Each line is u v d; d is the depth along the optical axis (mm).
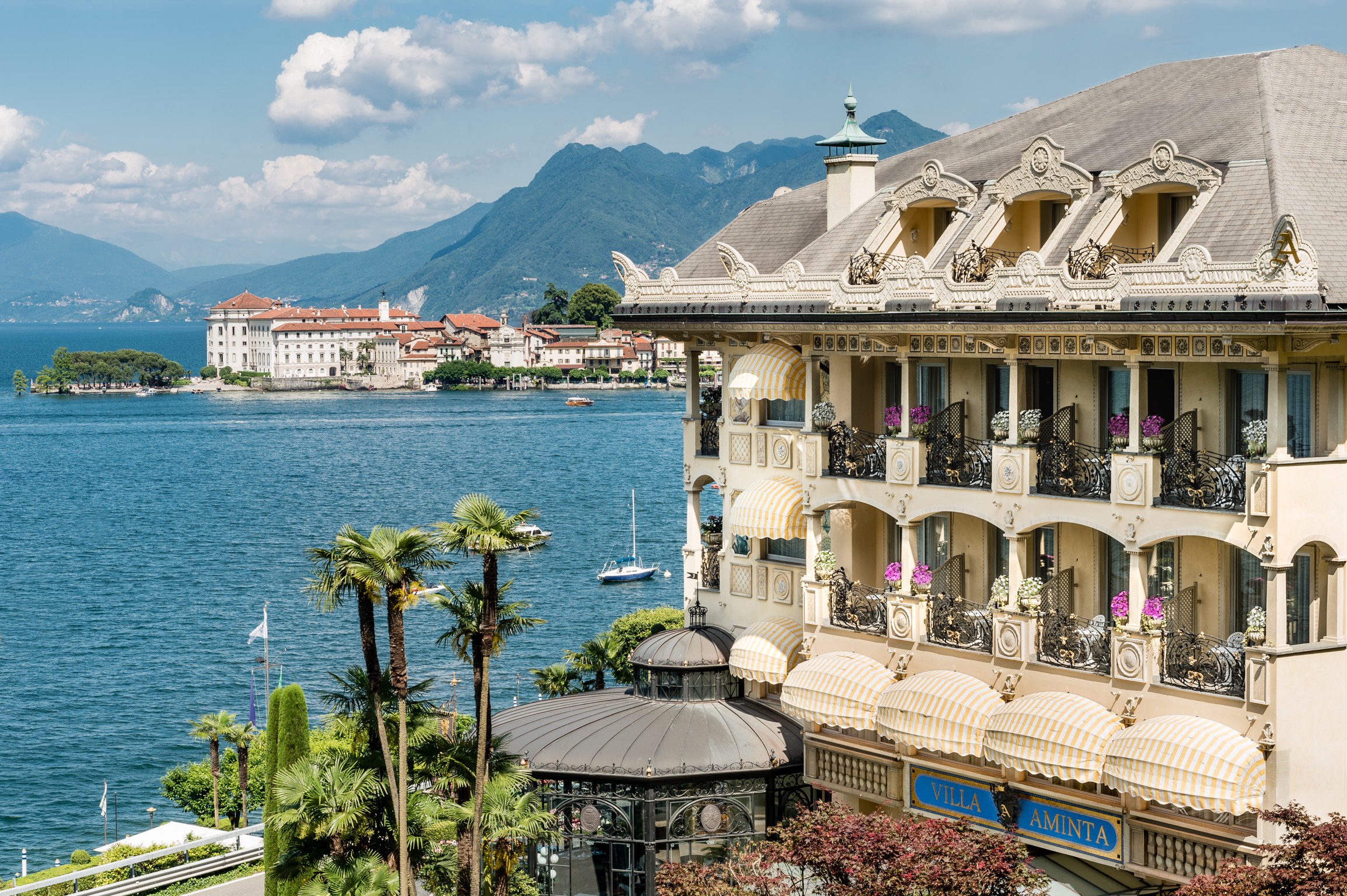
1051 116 53438
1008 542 45062
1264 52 49500
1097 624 43062
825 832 39625
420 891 54344
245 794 78250
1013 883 37281
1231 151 42781
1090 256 42188
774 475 55438
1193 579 42156
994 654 44656
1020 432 44500
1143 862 41281
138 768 102625
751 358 53281
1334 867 34594
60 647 141750
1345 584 39219
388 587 42188
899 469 48062
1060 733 41188
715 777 50688
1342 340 38875
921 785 47344
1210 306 38062
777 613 56094
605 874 51469
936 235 50625
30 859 85375
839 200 57344
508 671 120312
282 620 151875
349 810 41875
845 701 47688
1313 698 38656
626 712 54594
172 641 142750
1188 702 39750
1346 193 40781
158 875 64750
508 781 44438
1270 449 38125
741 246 61562
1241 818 39281
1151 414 42906
